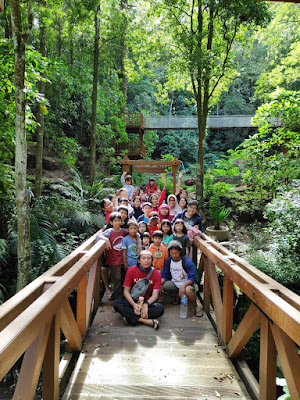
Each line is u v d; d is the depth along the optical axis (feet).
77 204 23.88
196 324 10.77
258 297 6.16
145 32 29.76
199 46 25.44
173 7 26.96
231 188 32.27
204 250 11.44
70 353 8.64
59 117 36.14
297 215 17.51
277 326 5.41
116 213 12.51
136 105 73.10
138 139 55.31
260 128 25.73
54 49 38.99
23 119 12.53
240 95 90.27
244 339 7.57
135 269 10.97
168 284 14.14
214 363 8.23
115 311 11.79
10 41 14.80
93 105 29.71
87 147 42.88
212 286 10.57
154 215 14.66
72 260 8.85
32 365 4.99
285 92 24.30
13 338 3.83
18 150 12.60
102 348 8.93
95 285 11.78
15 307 5.08
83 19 28.04
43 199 21.12
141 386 7.22
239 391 7.11
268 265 16.49
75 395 6.86
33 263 15.66
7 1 17.06
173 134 84.48
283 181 25.29
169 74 31.45
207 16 28.19
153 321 10.42
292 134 24.79
